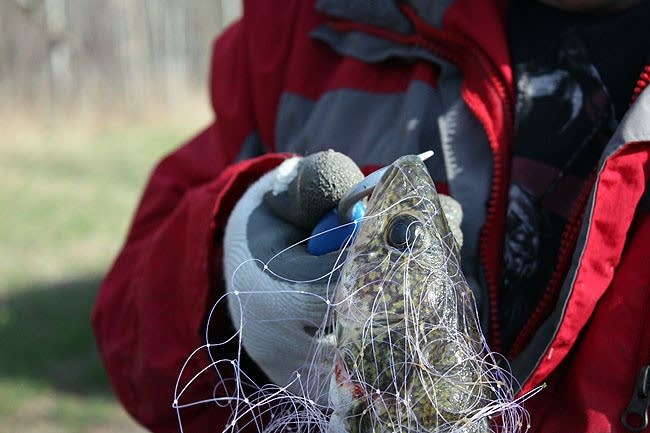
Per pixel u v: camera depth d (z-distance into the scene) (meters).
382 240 0.61
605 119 0.77
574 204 0.76
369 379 0.61
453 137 0.79
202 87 5.99
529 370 0.72
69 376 2.21
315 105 0.88
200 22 5.95
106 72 5.57
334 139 0.84
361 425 0.61
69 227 3.46
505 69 0.78
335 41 0.87
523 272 0.77
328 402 0.64
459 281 0.62
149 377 0.83
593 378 0.71
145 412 0.84
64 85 5.43
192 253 0.78
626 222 0.70
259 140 0.91
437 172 0.80
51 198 3.88
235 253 0.72
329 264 0.68
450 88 0.80
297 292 0.67
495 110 0.78
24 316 2.56
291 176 0.72
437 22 0.80
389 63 0.84
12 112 5.29
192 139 0.95
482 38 0.79
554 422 0.72
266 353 0.71
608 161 0.70
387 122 0.82
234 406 0.79
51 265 3.04
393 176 0.62
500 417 0.69
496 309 0.76
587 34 0.78
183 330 0.81
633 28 0.77
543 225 0.77
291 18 0.90
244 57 0.92
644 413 0.69
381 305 0.61
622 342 0.70
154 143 5.08
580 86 0.77
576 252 0.71
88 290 2.79
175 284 0.83
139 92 5.69
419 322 0.60
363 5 0.84
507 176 0.77
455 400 0.60
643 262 0.71
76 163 4.55
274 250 0.70
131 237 0.92
